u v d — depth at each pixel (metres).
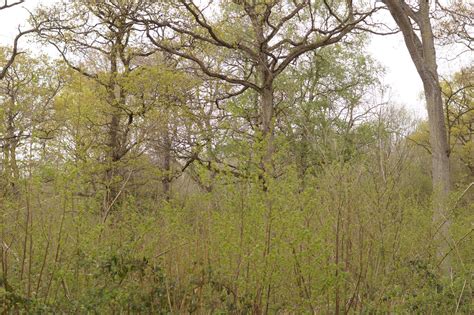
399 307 6.17
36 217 5.74
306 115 21.91
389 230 6.91
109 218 6.68
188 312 5.84
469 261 8.07
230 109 14.98
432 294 6.46
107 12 15.42
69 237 5.93
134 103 15.75
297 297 5.96
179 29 15.55
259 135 5.96
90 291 5.62
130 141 15.97
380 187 7.11
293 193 6.10
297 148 19.30
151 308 5.76
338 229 6.32
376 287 6.57
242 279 5.53
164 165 16.69
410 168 8.55
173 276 6.07
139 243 6.10
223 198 5.97
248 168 5.90
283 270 5.79
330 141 10.19
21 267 5.68
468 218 8.37
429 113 12.93
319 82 24.52
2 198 5.71
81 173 6.54
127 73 15.86
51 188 5.99
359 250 6.66
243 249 5.66
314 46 16.25
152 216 6.53
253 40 17.27
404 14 13.05
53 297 5.69
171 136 15.27
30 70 15.82
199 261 5.99
